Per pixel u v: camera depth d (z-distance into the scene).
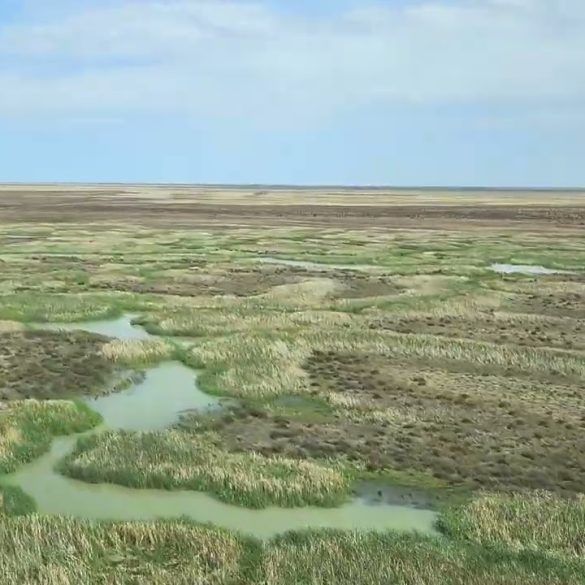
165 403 24.42
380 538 14.85
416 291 45.44
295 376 26.75
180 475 17.89
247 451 19.94
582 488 17.88
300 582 13.15
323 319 36.66
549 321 37.25
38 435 20.50
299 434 21.36
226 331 34.44
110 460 18.62
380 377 27.00
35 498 16.89
